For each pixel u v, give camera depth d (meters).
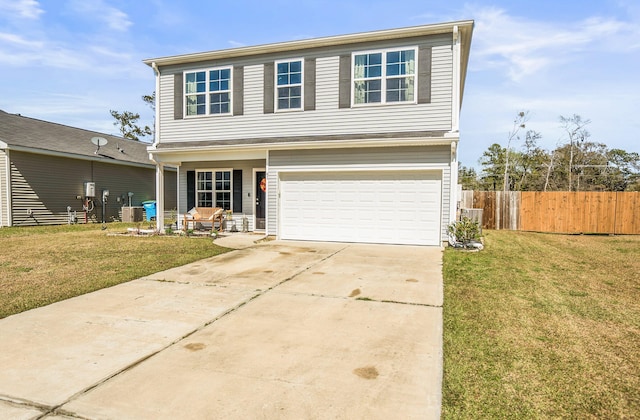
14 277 6.71
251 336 4.13
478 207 15.71
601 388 3.01
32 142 16.36
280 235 11.55
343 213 10.99
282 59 11.95
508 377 3.18
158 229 12.97
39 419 2.65
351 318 4.68
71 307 5.11
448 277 6.71
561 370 3.29
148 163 21.81
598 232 14.27
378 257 8.65
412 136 10.32
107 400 2.88
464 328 4.28
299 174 11.36
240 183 13.35
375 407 2.76
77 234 13.02
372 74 11.09
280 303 5.29
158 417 2.66
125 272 7.11
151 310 5.00
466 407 2.75
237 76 12.43
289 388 3.04
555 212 14.77
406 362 3.48
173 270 7.36
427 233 10.32
